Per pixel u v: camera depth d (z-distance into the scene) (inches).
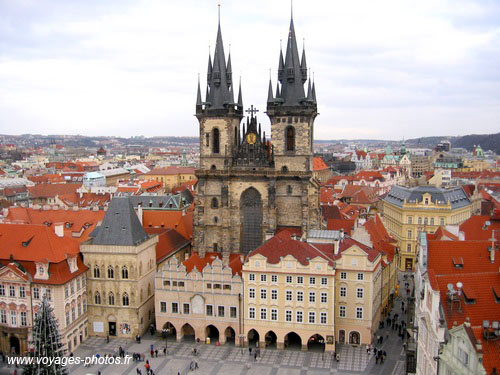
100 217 6363.2
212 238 6417.3
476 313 2859.3
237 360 4601.4
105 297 5132.9
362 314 4837.6
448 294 2918.3
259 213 6289.4
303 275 4675.2
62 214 6540.4
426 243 3607.3
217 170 6225.4
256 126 6274.6
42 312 3511.3
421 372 3351.4
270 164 6279.5
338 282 4849.9
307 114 6023.6
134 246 5036.9
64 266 4810.5
